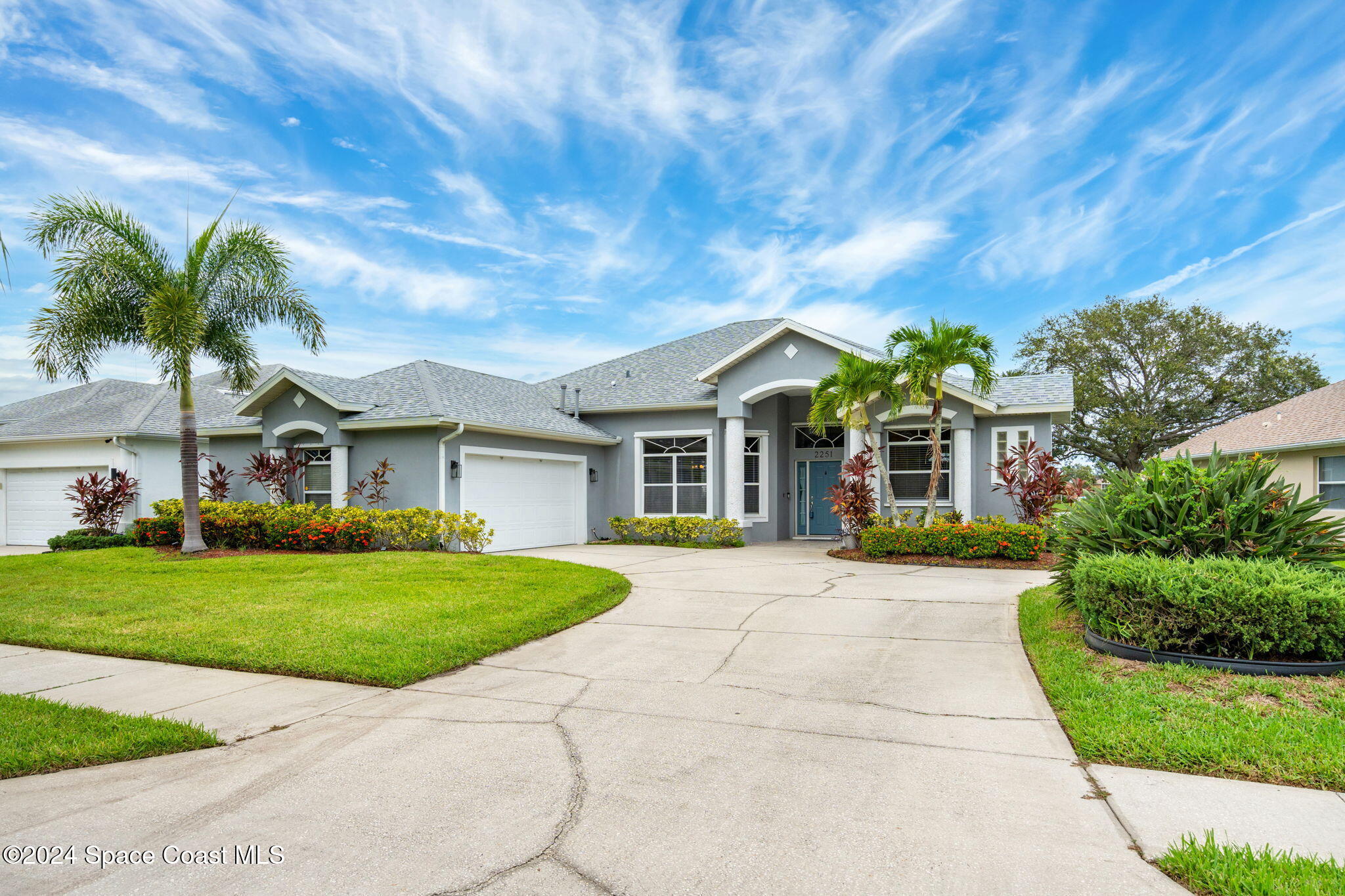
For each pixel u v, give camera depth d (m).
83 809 3.75
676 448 18.52
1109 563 6.32
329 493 16.16
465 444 14.95
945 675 6.12
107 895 2.95
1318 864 2.97
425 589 9.78
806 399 19.70
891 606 8.98
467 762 4.35
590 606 9.12
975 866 3.10
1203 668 5.54
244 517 14.67
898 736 4.73
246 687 6.00
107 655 7.04
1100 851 3.20
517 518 16.39
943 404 15.86
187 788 4.02
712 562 13.61
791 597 9.72
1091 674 5.70
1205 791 3.80
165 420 19.94
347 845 3.35
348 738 4.77
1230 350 32.66
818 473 19.62
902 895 2.89
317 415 15.69
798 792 3.89
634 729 4.91
